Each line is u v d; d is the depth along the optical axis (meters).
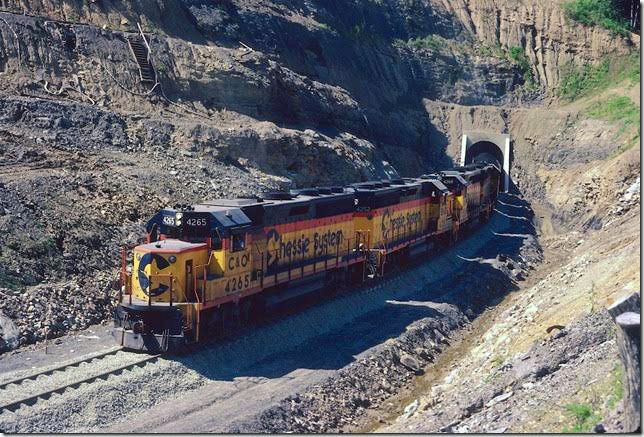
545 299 32.34
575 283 32.31
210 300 26.75
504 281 47.50
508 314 35.75
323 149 56.47
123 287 26.72
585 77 95.31
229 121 54.00
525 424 18.58
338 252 37.03
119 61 51.06
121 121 46.84
